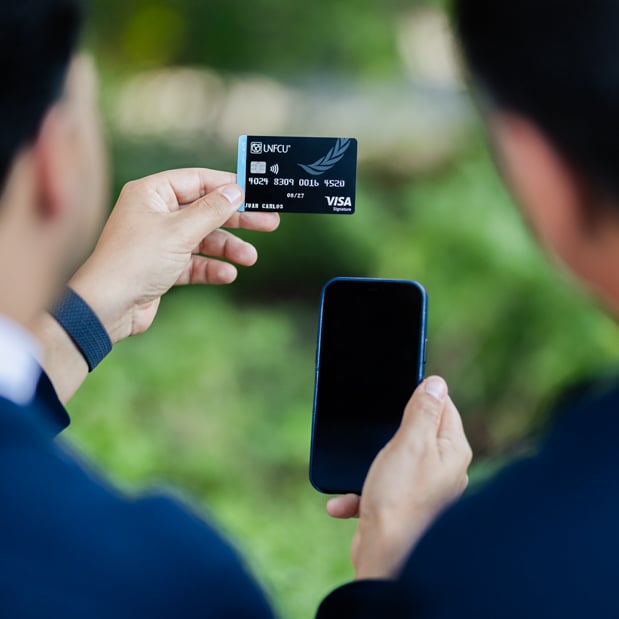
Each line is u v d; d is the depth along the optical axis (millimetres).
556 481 657
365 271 6906
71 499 673
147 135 7773
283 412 5344
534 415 4754
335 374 1311
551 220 674
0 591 634
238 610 704
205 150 7762
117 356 5332
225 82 8023
